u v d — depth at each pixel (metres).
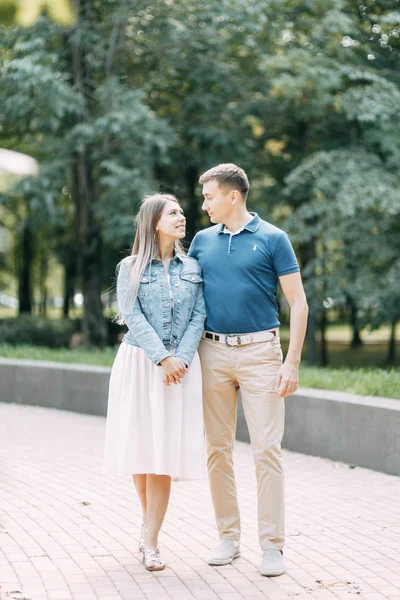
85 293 19.84
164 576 4.43
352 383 9.31
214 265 4.64
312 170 16.70
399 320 19.05
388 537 5.30
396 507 6.16
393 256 17.58
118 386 4.60
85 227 19.38
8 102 16.16
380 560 4.78
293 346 4.54
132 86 18.66
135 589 4.20
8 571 4.44
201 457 4.51
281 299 27.12
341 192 16.11
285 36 18.23
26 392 12.03
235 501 4.76
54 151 17.27
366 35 17.83
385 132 17.05
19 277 31.19
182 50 18.34
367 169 16.89
